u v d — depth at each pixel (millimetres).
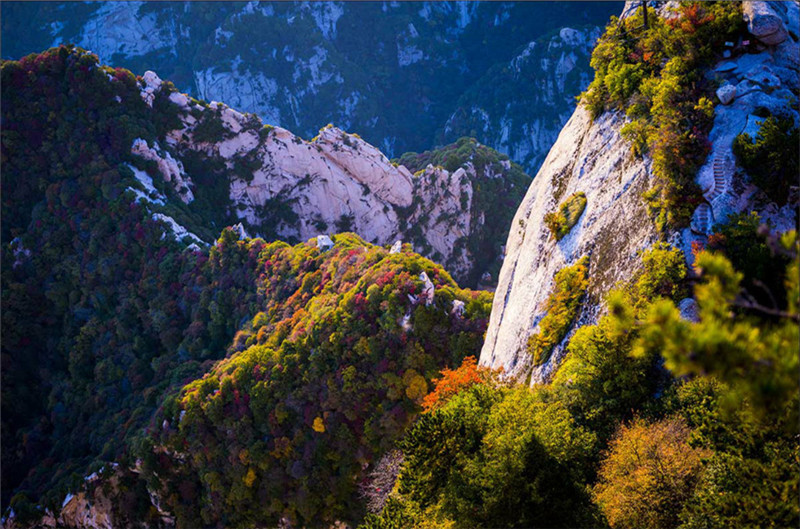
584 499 26406
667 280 32844
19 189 124938
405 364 68938
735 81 36625
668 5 43906
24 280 119438
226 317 102062
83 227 118188
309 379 72562
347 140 148750
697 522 22672
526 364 43031
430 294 70938
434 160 172875
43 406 112938
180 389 85375
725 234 31625
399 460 52938
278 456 73062
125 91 127000
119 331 109062
